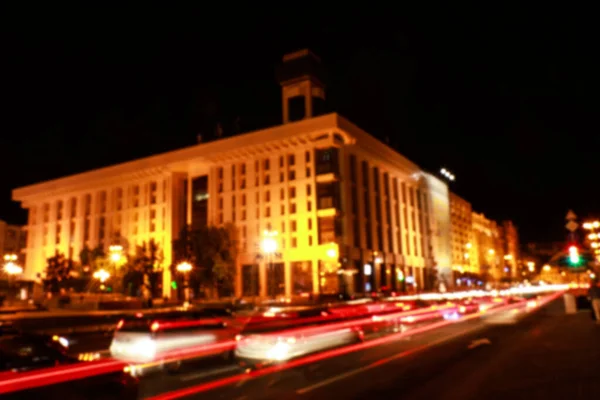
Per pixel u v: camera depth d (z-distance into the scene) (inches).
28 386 244.7
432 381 393.7
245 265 2805.1
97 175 3540.8
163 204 3257.9
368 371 453.1
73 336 936.3
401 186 3489.2
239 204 2893.7
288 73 2923.2
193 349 510.9
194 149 3073.3
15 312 1528.1
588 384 359.9
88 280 2854.3
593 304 847.1
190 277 2588.6
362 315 860.0
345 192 2684.5
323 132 2632.9
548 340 645.9
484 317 1177.4
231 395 366.6
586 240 1087.6
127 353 486.3
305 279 2610.7
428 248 3769.7
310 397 349.1
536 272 5861.2
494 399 322.0
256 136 2817.4
